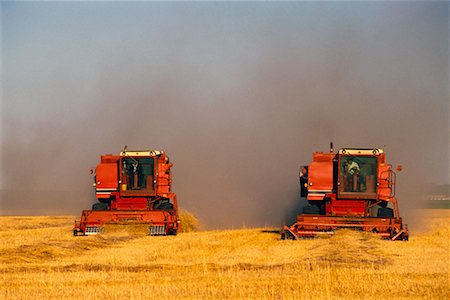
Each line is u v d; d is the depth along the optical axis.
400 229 63.56
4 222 89.50
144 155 74.56
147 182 74.69
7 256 49.62
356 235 61.81
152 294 34.22
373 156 68.88
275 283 37.00
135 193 74.50
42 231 73.44
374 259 46.56
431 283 36.75
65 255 51.53
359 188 68.81
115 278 39.38
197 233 72.88
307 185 70.56
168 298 33.59
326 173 69.62
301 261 45.59
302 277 39.06
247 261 46.75
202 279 38.72
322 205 71.25
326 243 57.34
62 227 81.19
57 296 34.00
